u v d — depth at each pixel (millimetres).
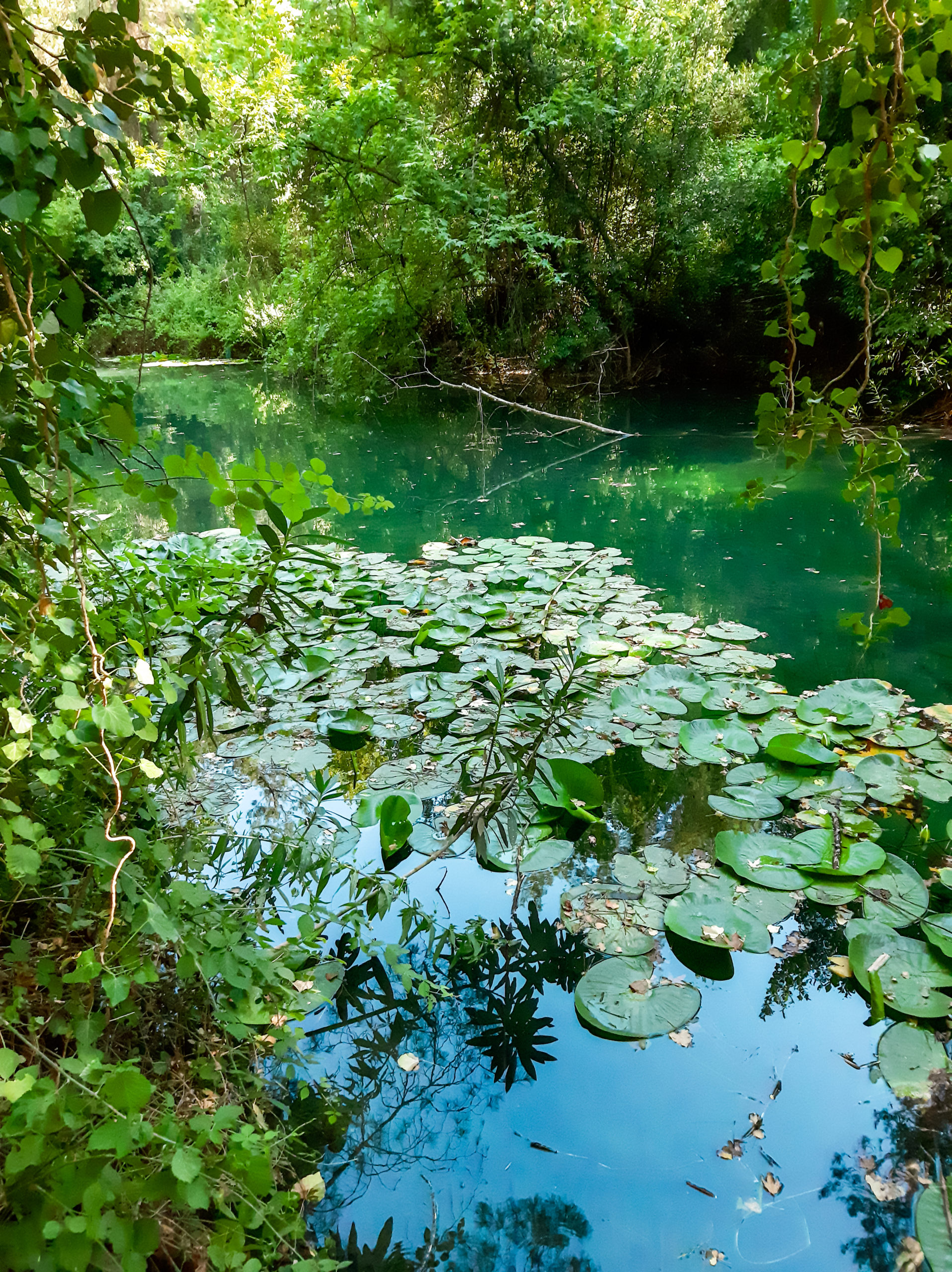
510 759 2350
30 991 1296
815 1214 1291
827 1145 1409
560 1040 1636
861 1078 1533
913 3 1245
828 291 8242
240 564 3043
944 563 4328
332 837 2219
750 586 4113
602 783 2492
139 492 1331
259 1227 1150
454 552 4680
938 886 2000
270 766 2605
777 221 8883
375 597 4035
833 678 3102
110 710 1164
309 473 1728
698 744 2613
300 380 11570
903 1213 1294
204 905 1521
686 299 10000
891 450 1605
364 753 2688
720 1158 1396
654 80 9219
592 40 9227
